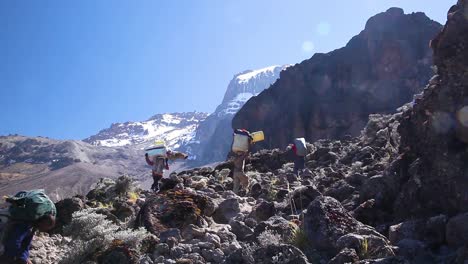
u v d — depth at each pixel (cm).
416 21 9706
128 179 1215
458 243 504
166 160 1259
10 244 509
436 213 590
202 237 714
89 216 718
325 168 1264
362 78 9638
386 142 1245
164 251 652
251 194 1141
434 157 603
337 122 9450
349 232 554
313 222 575
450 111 596
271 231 627
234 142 1193
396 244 548
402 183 687
